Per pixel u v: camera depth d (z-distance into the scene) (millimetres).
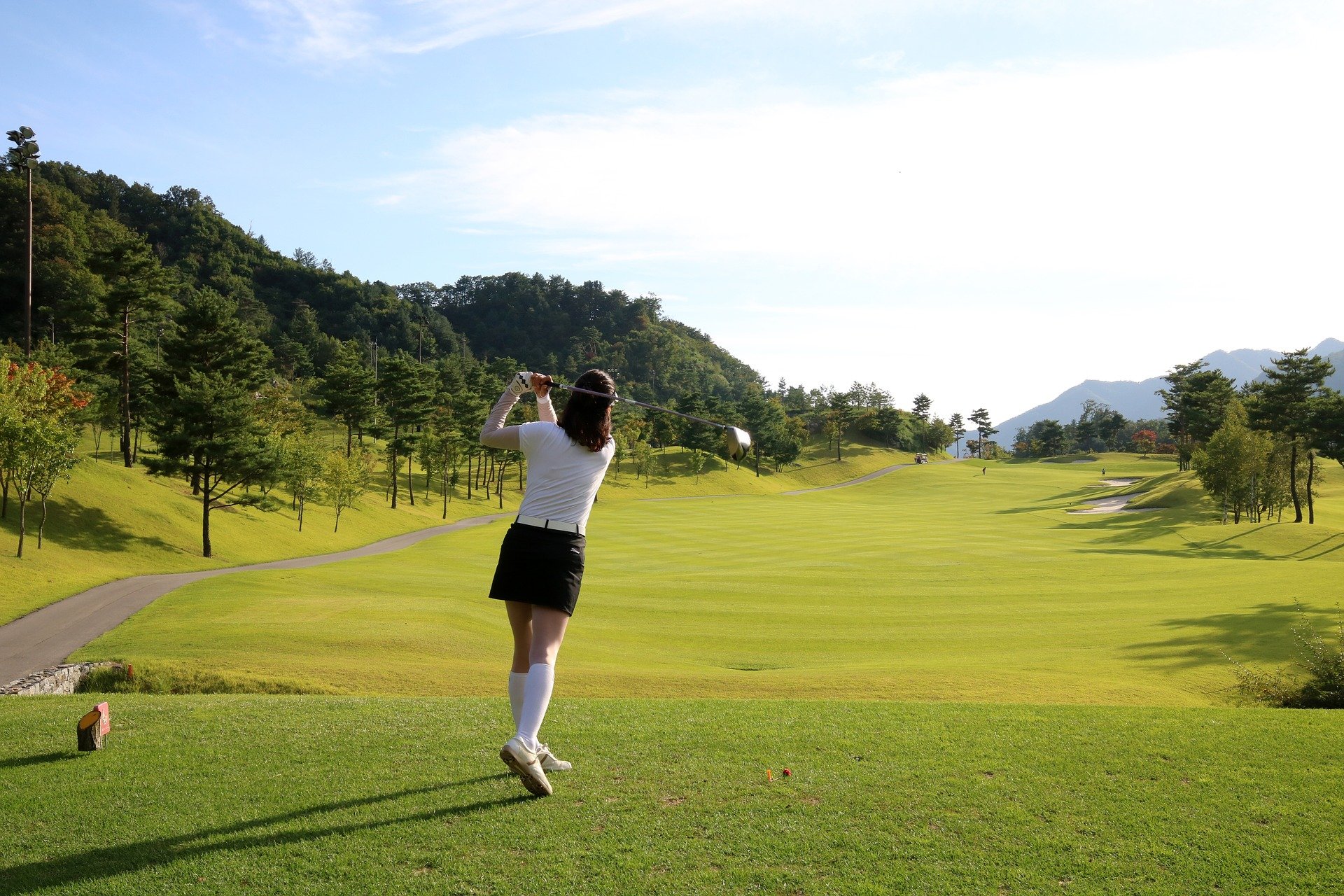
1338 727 6633
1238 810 4586
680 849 3936
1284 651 23188
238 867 3686
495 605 33375
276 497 71500
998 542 60062
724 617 30391
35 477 41375
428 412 93125
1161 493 96062
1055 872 3760
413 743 5781
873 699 17031
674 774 5094
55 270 116625
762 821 4309
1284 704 16906
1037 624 28875
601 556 51312
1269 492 75375
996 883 3641
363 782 4902
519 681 4906
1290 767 5406
